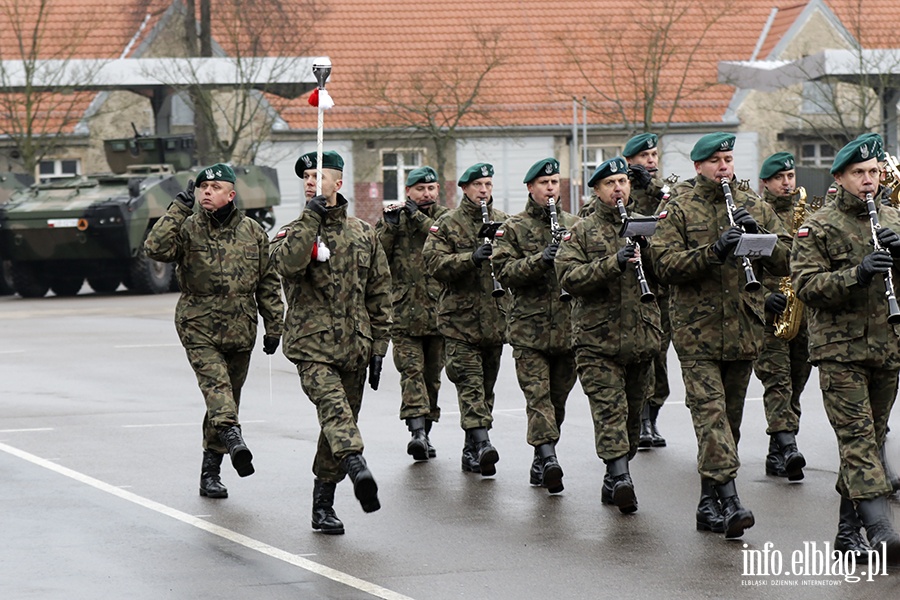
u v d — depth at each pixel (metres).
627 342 18.12
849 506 15.86
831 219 15.62
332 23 89.62
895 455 21.77
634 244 17.38
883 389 15.86
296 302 17.12
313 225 16.66
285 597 14.47
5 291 63.94
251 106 85.19
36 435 24.72
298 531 17.41
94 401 28.95
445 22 90.50
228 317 19.22
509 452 22.86
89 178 62.38
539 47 90.00
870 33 90.50
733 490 16.67
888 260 14.76
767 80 74.31
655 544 16.56
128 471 21.38
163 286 62.88
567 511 18.42
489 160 87.19
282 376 33.06
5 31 85.31
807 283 15.45
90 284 65.12
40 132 82.62
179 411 27.47
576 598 14.35
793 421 20.47
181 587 14.89
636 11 90.75
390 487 20.17
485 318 21.48
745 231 16.61
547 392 19.81
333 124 86.06
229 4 78.50
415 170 23.77
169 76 74.94
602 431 18.20
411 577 15.22
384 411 27.39
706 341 16.97
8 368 34.69
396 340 22.95
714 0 91.31
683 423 25.66
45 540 17.03
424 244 22.56
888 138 78.62
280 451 22.97
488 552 16.30
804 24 89.81
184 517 18.19
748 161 88.88
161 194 61.75
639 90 82.12
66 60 74.69
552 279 19.80
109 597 14.55
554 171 20.09
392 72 86.88
